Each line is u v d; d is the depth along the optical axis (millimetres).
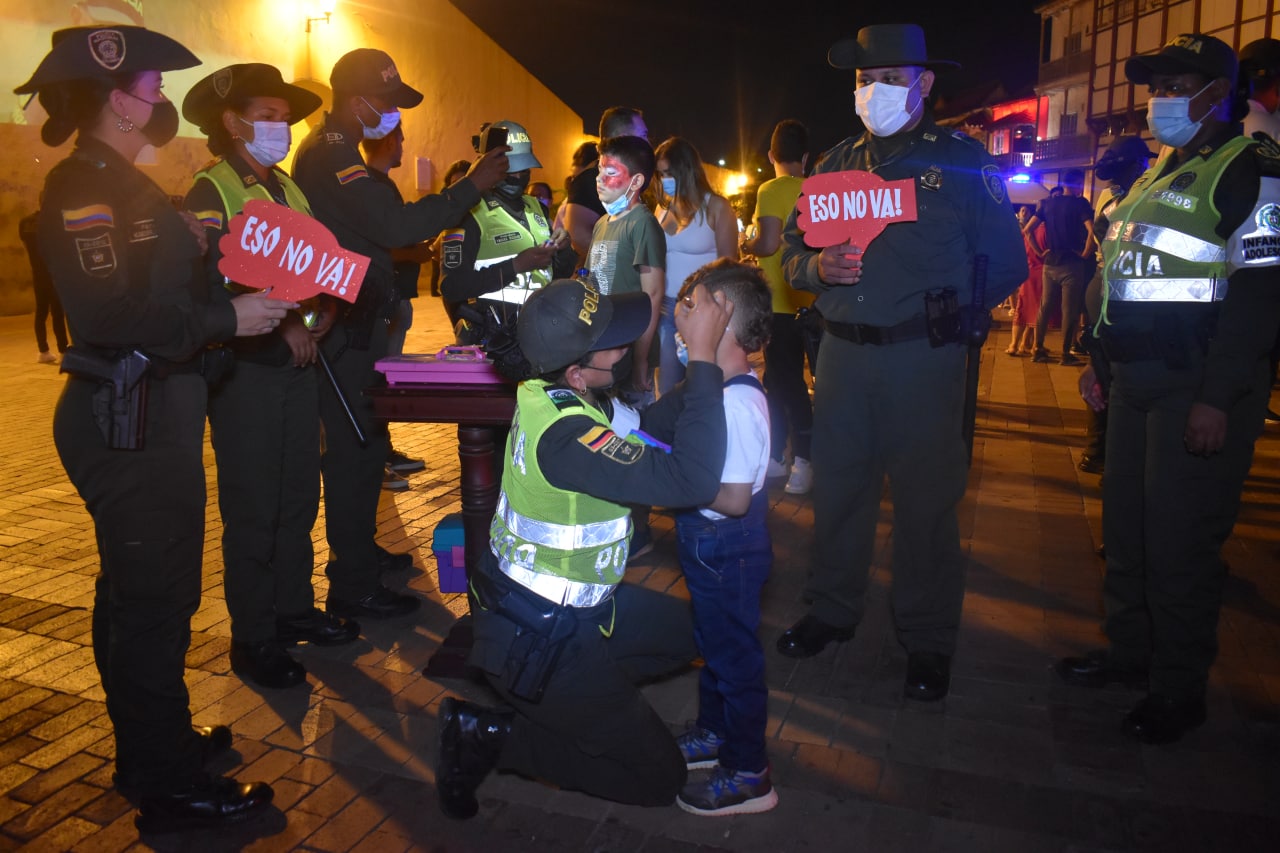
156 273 2502
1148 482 2982
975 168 3246
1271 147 2754
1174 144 2908
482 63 21859
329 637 3695
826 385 3502
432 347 11000
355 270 2799
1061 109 35062
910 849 2535
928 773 2863
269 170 3355
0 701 3281
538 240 3947
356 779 2859
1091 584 4211
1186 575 2936
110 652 2580
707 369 2291
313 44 17016
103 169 2363
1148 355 2922
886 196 3129
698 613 2605
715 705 2822
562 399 2346
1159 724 2994
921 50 3154
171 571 2570
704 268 2512
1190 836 2562
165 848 2568
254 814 2666
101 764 2932
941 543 3342
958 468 3344
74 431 2482
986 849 2529
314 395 3600
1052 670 3471
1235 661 3484
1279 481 5570
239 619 3398
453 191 3480
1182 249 2820
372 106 3566
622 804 2725
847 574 3598
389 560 4465
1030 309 10164
